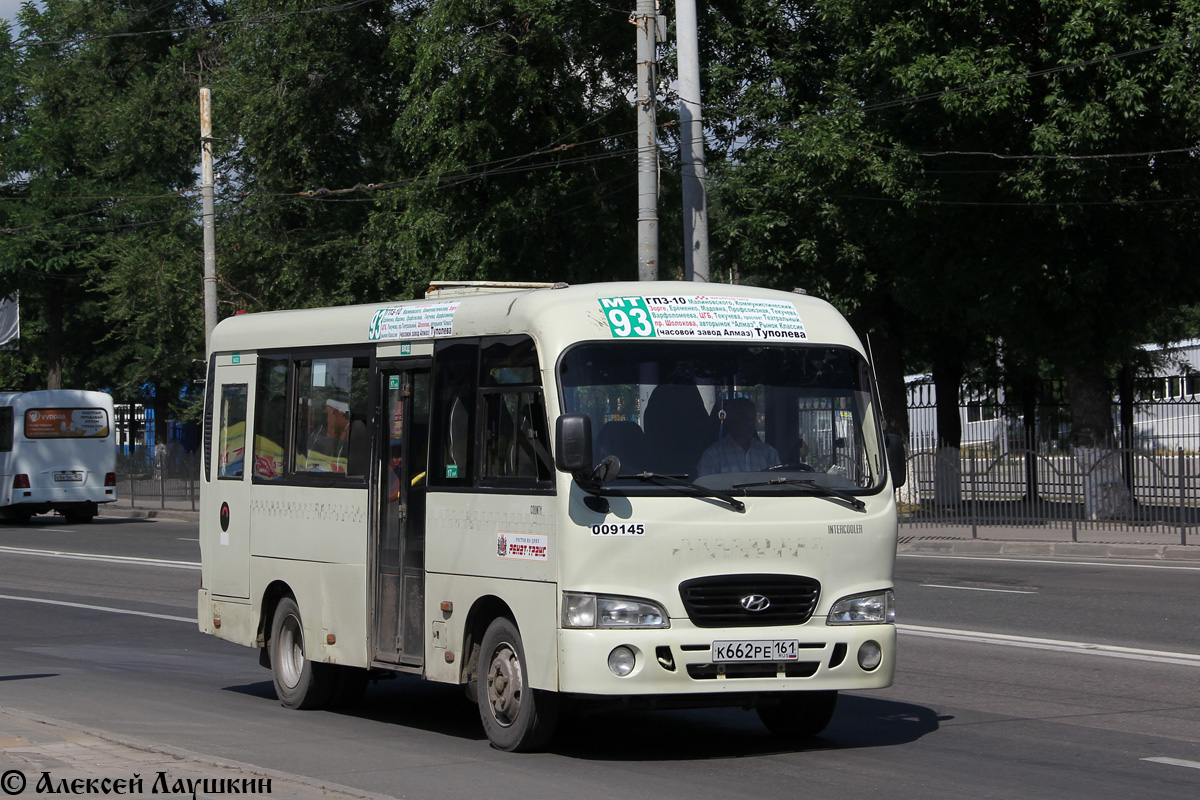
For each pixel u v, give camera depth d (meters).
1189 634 14.59
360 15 38.38
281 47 39.03
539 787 8.20
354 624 10.66
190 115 51.97
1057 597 17.83
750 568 8.76
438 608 9.79
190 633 16.72
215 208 45.22
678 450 8.92
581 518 8.57
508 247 33.00
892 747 9.52
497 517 9.23
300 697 11.31
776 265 29.67
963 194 26.62
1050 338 28.02
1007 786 8.23
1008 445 27.14
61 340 59.38
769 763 8.98
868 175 26.45
